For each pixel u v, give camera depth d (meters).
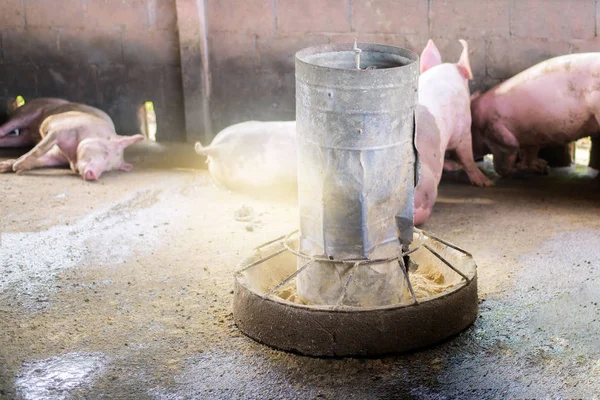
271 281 3.06
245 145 4.14
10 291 3.14
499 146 4.43
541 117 4.25
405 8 4.64
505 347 2.71
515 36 4.55
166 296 3.10
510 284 3.14
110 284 3.19
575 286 3.10
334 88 2.55
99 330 2.85
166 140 5.20
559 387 2.49
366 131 2.58
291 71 4.89
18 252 3.49
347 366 2.62
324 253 2.72
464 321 2.78
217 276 3.26
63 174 4.59
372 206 2.66
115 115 5.20
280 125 4.20
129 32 5.01
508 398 2.45
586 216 3.87
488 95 4.40
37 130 4.98
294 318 2.65
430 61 4.36
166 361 2.67
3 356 2.70
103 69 5.12
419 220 3.69
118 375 2.59
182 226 3.79
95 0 5.00
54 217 3.89
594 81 4.06
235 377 2.58
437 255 2.83
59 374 2.60
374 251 2.72
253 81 4.96
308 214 2.75
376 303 2.76
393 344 2.65
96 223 3.82
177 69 5.03
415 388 2.51
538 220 3.83
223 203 4.11
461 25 4.61
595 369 2.56
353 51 2.80
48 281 3.22
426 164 3.72
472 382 2.53
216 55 4.95
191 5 4.77
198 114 5.00
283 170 4.10
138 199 4.16
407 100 2.63
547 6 4.46
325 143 2.61
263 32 4.84
